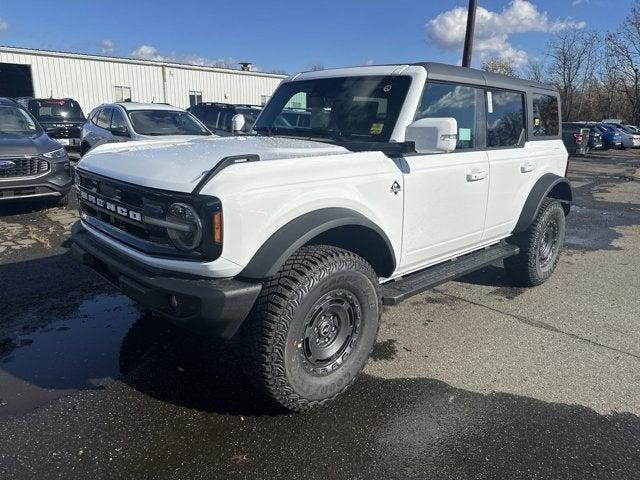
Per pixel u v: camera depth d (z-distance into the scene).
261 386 2.83
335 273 2.87
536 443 2.81
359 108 3.78
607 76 50.06
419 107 3.60
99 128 11.23
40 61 26.55
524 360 3.75
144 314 4.30
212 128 12.99
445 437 2.83
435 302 4.84
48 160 7.70
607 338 4.16
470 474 2.55
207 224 2.53
